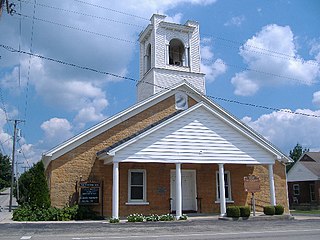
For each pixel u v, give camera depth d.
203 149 20.89
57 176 20.41
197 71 27.89
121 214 21.11
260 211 24.33
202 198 23.22
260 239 11.95
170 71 27.09
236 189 24.14
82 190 20.55
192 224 17.31
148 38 29.08
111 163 20.64
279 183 25.44
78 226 16.19
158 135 20.17
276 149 23.72
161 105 23.72
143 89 28.75
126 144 19.36
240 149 21.77
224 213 20.64
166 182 22.55
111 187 21.33
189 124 20.91
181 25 28.20
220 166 21.23
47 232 13.92
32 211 19.44
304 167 48.59
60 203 20.20
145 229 15.15
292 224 17.77
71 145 21.02
